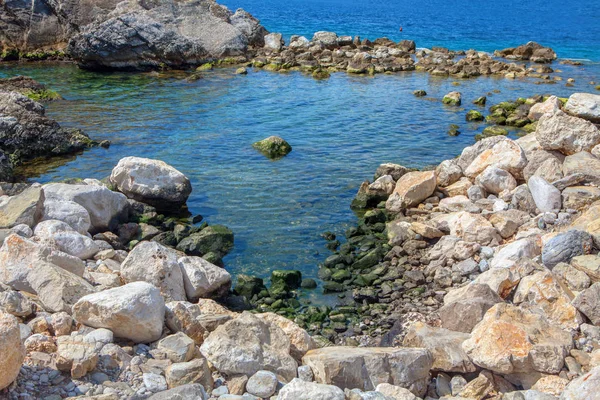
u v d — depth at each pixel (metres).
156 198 20.44
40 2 53.81
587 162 18.97
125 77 46.59
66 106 35.91
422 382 10.29
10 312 10.48
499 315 11.16
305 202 21.62
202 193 22.31
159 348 10.05
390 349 10.61
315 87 42.50
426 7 132.88
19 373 8.85
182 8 54.12
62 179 23.80
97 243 16.36
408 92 41.28
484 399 10.11
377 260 17.17
